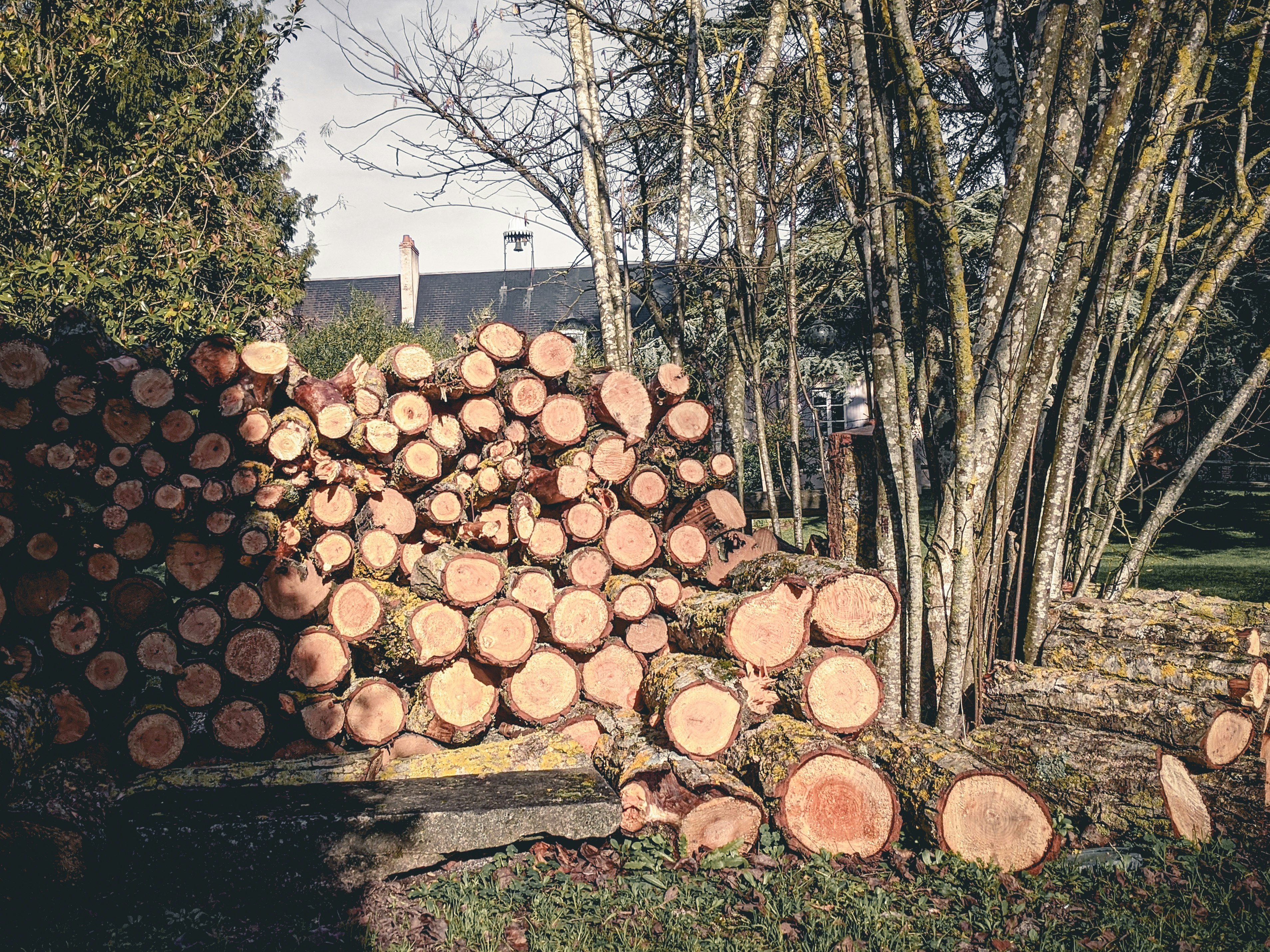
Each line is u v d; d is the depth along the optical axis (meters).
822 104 5.39
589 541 5.12
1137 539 5.20
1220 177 5.86
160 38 8.98
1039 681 4.49
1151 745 4.02
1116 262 4.74
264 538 4.39
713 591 5.18
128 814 3.50
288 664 4.43
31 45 7.56
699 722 4.01
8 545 4.11
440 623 4.59
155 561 4.52
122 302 7.05
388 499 4.89
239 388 4.47
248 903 3.29
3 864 3.31
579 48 8.31
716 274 8.49
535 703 4.68
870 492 5.27
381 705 4.57
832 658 4.06
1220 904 3.36
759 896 3.37
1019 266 4.62
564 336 5.35
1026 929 3.16
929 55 6.85
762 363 10.45
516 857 3.68
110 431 4.32
